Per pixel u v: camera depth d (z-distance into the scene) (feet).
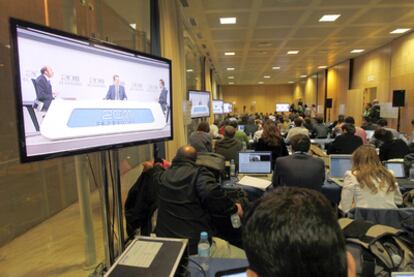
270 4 14.53
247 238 1.66
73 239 8.20
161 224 6.31
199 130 12.84
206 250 5.49
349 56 31.63
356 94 32.19
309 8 15.21
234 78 54.19
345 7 15.10
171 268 3.43
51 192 9.21
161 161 8.20
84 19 8.09
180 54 14.52
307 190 1.82
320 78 45.96
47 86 3.98
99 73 4.84
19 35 3.61
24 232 8.23
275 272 1.51
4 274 6.84
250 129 24.79
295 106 59.62
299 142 9.21
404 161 11.30
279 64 36.60
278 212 1.62
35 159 3.82
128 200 7.58
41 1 7.08
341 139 14.21
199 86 29.12
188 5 14.56
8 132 6.96
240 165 11.55
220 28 18.93
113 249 5.83
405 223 5.55
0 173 7.36
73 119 4.37
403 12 15.99
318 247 1.50
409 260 4.33
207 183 6.17
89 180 7.74
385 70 26.02
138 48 11.35
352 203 8.02
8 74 6.61
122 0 10.61
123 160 10.66
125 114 5.41
